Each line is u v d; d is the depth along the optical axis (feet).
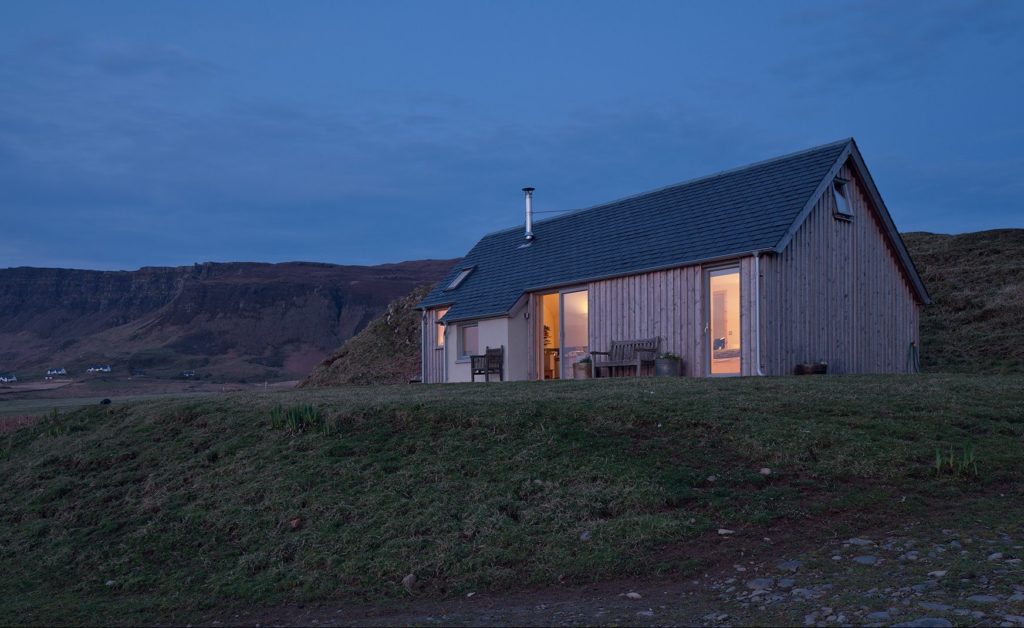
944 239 112.37
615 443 29.71
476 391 42.65
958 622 14.80
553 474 27.40
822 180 54.75
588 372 62.39
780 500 24.39
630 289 60.44
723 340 53.93
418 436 32.32
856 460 27.04
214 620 21.03
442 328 80.84
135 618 21.63
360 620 19.62
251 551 25.27
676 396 35.68
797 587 18.20
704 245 55.72
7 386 452.35
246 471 31.35
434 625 18.37
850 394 35.68
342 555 23.85
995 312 82.12
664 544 22.12
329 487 28.58
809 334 54.70
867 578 18.17
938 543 20.26
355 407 35.99
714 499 24.58
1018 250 99.81
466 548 23.04
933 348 76.59
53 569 26.61
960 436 29.71
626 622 17.16
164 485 32.01
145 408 43.14
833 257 57.41
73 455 37.29
